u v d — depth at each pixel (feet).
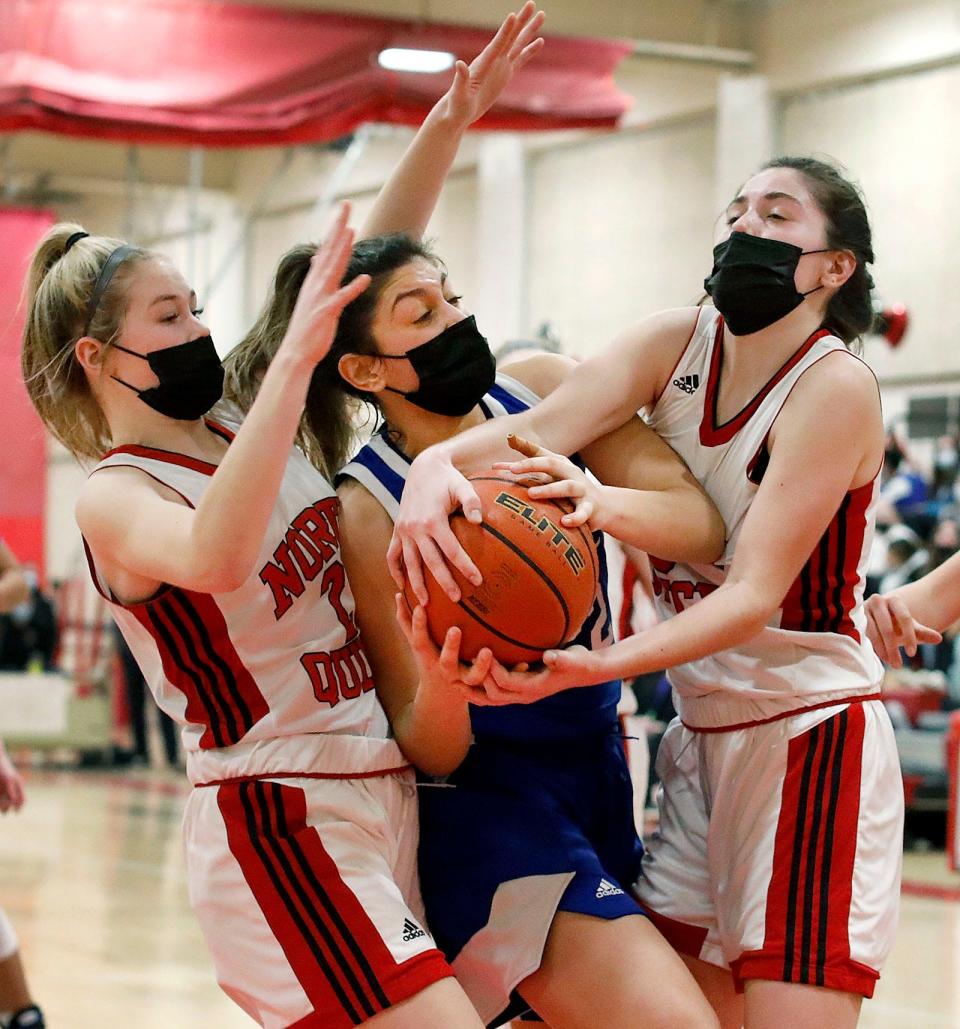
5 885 34.86
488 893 12.41
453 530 10.78
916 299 56.95
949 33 55.67
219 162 85.20
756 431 12.19
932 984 25.94
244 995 11.85
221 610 11.73
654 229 66.13
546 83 51.67
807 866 12.00
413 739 12.27
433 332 12.27
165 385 12.03
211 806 11.93
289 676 11.89
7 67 47.62
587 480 11.49
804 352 12.12
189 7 49.29
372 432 13.99
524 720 12.89
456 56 50.01
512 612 10.62
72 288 12.29
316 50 49.73
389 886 11.79
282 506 12.17
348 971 11.37
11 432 62.85
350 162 69.82
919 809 44.06
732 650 12.57
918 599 14.01
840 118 59.67
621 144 67.51
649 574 15.97
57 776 62.34
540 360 14.07
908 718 45.06
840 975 11.72
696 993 11.79
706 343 12.64
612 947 11.94
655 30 60.70
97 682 67.51
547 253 70.64
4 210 62.59
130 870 37.45
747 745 12.48
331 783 11.82
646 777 15.71
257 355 13.51
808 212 12.08
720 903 12.73
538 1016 13.42
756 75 61.57
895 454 54.19
